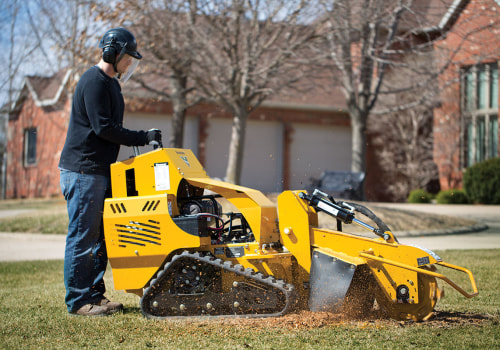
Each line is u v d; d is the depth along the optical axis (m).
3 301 5.11
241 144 14.61
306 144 26.27
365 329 3.70
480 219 14.62
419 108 22.94
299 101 25.22
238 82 13.71
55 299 5.20
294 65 13.73
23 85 19.02
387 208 12.95
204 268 4.02
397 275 3.86
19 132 27.77
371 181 26.08
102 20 12.23
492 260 7.53
